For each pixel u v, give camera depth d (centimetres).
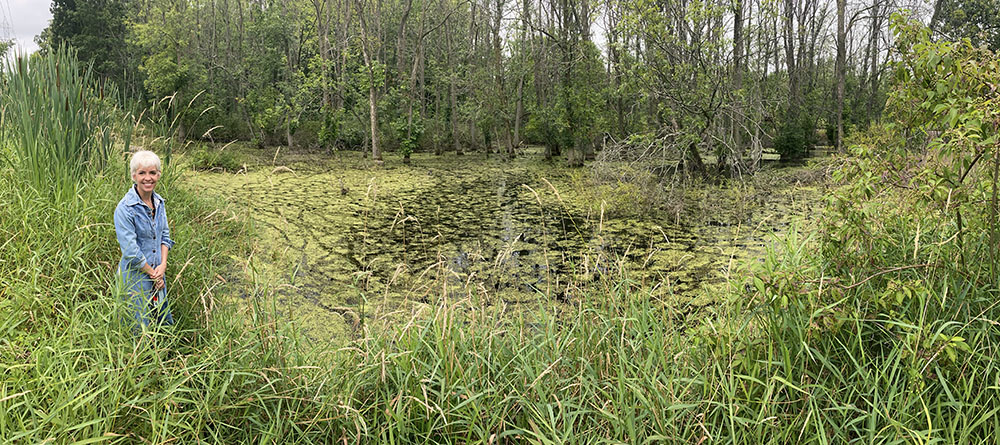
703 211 1095
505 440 278
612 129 2225
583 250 792
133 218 330
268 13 3291
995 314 276
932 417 250
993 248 285
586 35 2130
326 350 340
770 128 2148
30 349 262
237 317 359
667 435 253
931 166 298
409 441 259
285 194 1270
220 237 681
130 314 302
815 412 246
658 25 1249
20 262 352
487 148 2892
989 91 283
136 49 3266
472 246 823
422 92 3075
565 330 324
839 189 314
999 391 241
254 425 271
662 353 292
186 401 247
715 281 622
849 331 277
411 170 2070
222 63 3369
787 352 256
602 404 275
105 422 229
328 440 271
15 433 202
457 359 278
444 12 3175
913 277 297
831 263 308
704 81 1291
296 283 604
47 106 476
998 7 2067
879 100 2983
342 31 3066
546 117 2502
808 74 3111
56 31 3475
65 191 433
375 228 934
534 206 1206
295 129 2794
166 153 664
